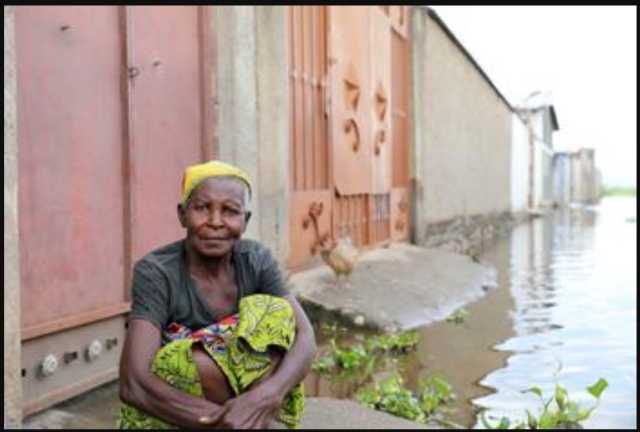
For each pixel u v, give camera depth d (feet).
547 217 118.93
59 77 15.53
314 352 7.88
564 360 21.97
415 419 16.38
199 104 20.53
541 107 134.92
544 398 18.21
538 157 129.18
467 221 61.46
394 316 25.80
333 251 27.66
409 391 18.19
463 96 59.31
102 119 16.75
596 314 29.60
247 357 7.53
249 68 22.36
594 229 87.30
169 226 19.16
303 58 29.14
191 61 20.18
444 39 52.01
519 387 19.16
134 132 17.69
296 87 28.45
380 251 37.55
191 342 7.52
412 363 21.30
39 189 14.99
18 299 13.35
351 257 27.68
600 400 18.04
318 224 30.45
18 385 13.35
